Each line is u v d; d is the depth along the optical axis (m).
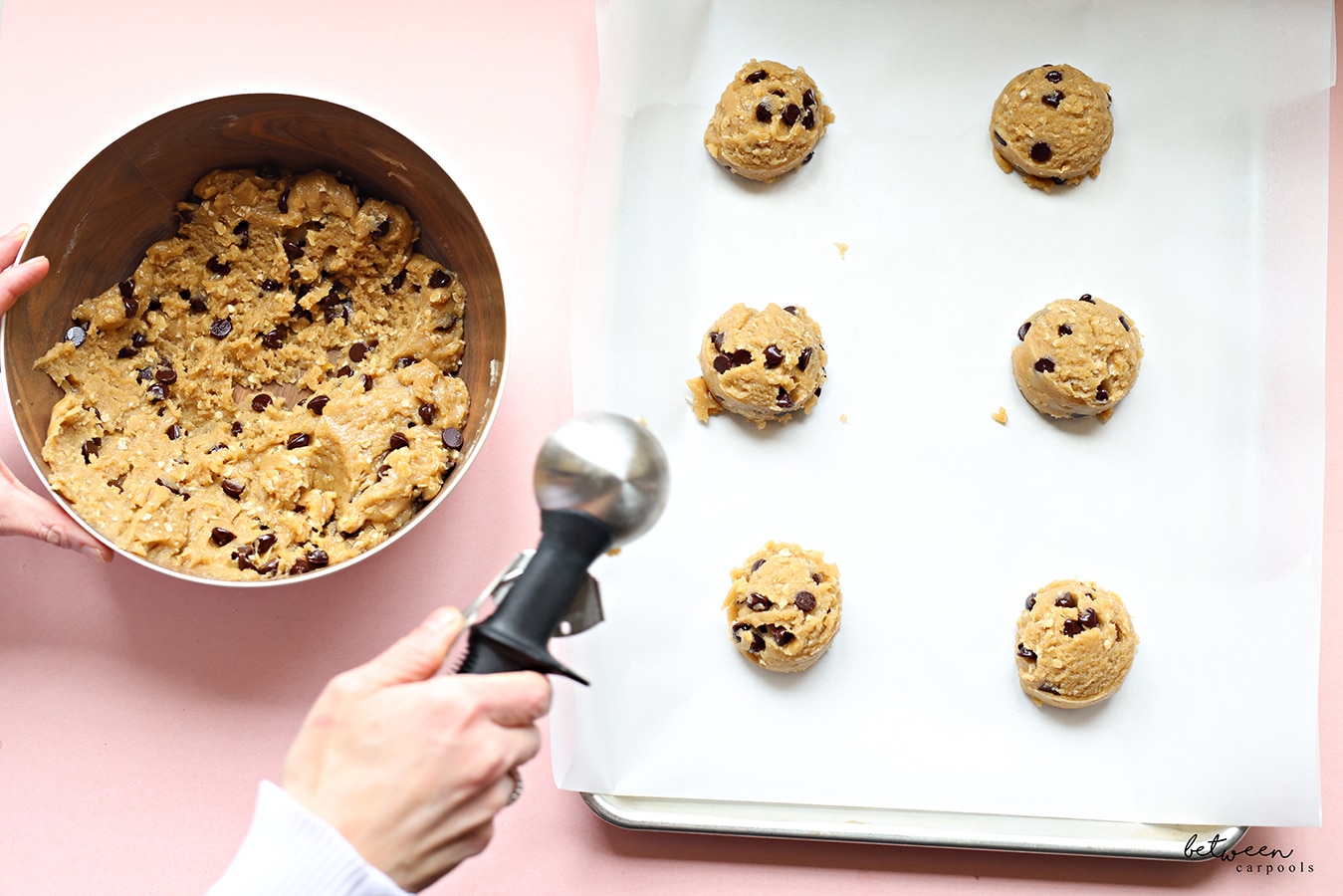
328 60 0.97
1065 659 0.91
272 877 0.73
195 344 0.93
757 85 0.93
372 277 0.94
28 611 0.95
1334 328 0.97
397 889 0.74
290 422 0.92
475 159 0.97
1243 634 0.93
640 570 0.93
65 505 0.86
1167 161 0.95
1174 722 0.92
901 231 0.95
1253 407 0.94
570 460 0.73
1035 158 0.94
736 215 0.95
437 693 0.73
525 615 0.73
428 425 0.92
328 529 0.92
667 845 0.94
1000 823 0.92
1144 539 0.94
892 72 0.96
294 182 0.93
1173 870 0.94
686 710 0.92
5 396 0.94
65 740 0.95
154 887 0.94
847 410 0.94
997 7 0.95
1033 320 0.94
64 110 0.97
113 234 0.92
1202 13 0.95
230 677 0.95
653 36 0.94
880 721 0.92
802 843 0.94
